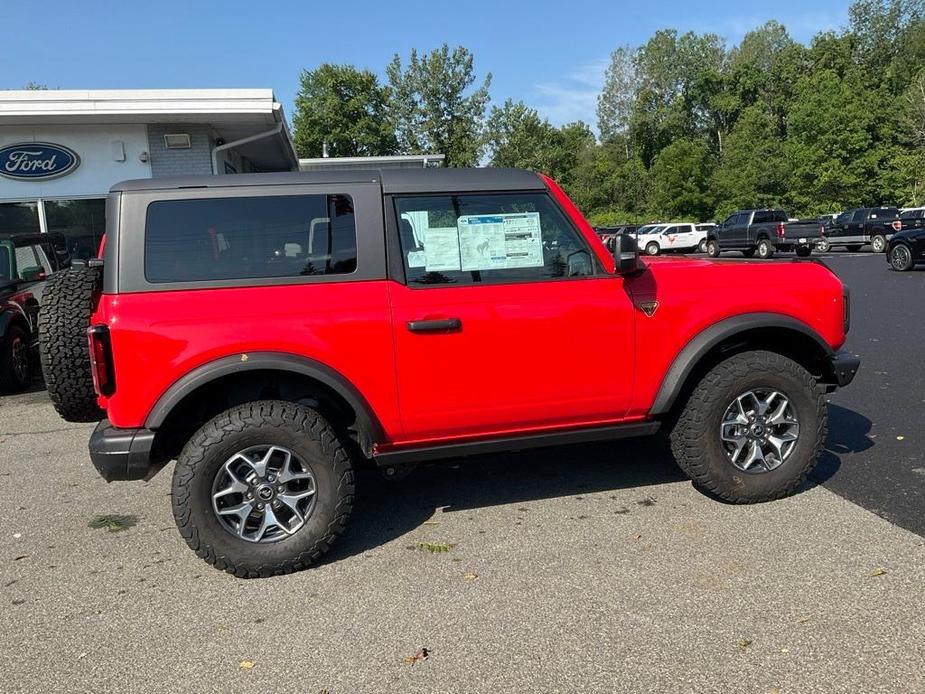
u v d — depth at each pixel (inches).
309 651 111.2
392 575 135.1
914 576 126.0
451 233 143.9
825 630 110.7
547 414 150.3
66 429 252.1
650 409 156.0
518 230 147.6
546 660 106.1
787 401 158.7
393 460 145.6
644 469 187.9
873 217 1122.0
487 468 193.9
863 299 517.3
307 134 2114.9
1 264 327.3
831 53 2539.4
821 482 171.9
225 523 135.6
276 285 135.5
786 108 2596.0
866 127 1945.1
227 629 118.4
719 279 157.4
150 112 441.7
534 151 2463.1
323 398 149.3
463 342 142.0
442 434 147.4
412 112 2431.1
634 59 2876.5
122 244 131.7
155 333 129.3
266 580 135.6
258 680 104.3
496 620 117.6
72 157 477.7
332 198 139.3
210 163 495.5
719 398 154.2
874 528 145.9
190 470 131.4
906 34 2655.0
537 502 168.2
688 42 2854.3
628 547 142.1
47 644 115.6
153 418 130.2
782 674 100.6
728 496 158.7
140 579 137.7
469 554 142.6
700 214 2155.5
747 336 163.9
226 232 135.5
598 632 112.8
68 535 159.6
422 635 114.3
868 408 234.2
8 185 474.3
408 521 160.6
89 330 130.3
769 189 2060.8
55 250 381.7
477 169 149.9
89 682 105.1
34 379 346.9
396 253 140.4
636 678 101.1
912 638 107.7
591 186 2689.5
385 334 138.1
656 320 152.2
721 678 100.3
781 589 123.5
